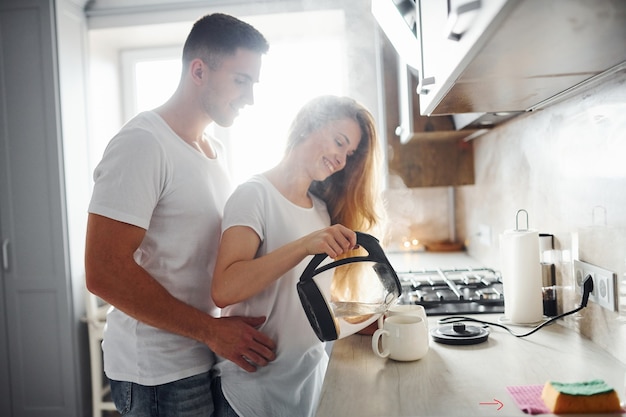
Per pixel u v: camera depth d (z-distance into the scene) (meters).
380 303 1.15
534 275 1.31
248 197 1.21
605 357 1.04
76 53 2.84
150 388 1.23
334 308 1.16
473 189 2.66
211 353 1.32
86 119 2.90
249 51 1.27
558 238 1.37
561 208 1.33
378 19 1.78
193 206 1.24
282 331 1.25
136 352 1.23
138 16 2.93
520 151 1.71
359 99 3.00
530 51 0.76
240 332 1.18
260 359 1.20
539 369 0.98
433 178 2.72
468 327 1.26
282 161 1.35
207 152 1.37
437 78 1.05
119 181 1.13
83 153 2.87
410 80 2.25
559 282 1.36
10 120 2.70
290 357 1.25
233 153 3.06
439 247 3.00
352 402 0.86
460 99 1.19
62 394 2.73
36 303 2.72
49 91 2.67
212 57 1.25
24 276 2.72
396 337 1.06
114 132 3.22
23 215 2.71
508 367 1.00
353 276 1.40
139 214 1.14
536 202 1.55
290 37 3.03
